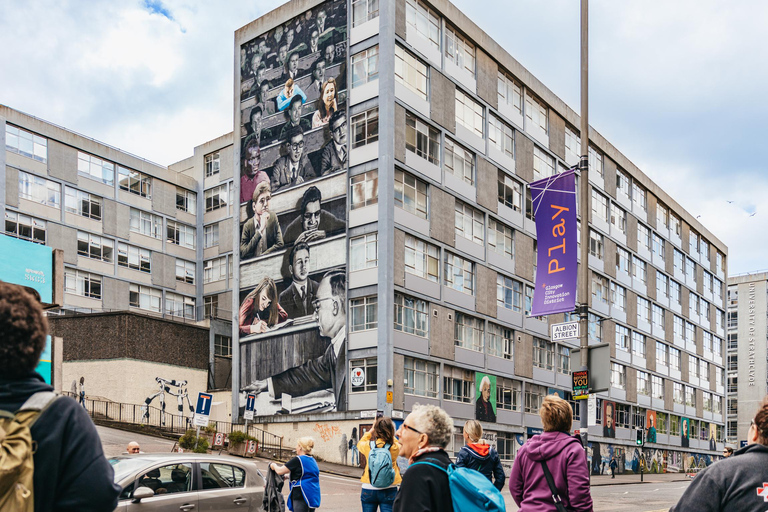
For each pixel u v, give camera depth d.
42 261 20.23
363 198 39.78
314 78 43.59
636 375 65.88
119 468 9.54
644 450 66.06
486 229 47.06
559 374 53.38
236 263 45.56
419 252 40.88
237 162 46.91
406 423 4.27
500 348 47.38
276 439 41.00
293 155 43.81
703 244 86.00
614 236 64.44
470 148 46.16
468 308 44.34
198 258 62.16
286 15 45.78
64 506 2.42
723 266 91.94
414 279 39.97
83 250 52.88
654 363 69.88
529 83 53.25
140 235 57.44
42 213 50.28
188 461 10.02
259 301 43.78
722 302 90.44
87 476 2.45
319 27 43.91
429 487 4.00
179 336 46.66
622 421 62.78
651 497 27.98
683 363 76.75
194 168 64.00
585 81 12.70
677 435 73.75
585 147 12.61
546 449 5.43
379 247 38.34
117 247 55.41
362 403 37.56
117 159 56.19
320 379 39.75
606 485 38.78
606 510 20.97
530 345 50.34
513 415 47.62
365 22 41.50
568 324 12.44
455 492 3.95
